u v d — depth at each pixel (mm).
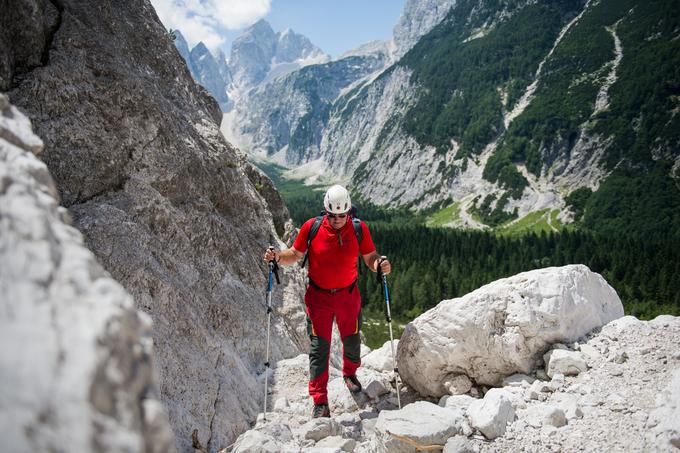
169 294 4988
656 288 88438
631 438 3492
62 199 4758
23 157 1810
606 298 5738
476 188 188875
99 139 5250
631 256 100562
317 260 5121
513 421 4102
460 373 5352
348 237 5055
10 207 1544
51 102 4852
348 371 5762
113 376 1441
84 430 1254
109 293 1647
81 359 1366
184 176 6527
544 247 114250
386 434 3961
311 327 5297
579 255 106375
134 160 5664
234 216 8344
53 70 4953
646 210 137625
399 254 107688
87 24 5859
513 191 172125
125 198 5348
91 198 5051
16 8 4531
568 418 4023
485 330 5094
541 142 179875
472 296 5309
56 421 1221
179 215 6121
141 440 1408
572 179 166875
